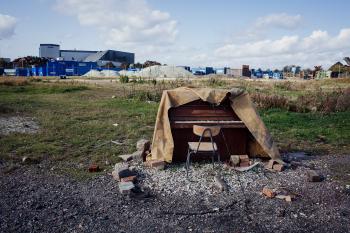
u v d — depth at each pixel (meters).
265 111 16.56
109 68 107.00
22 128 11.51
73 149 9.05
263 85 37.09
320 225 5.04
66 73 83.50
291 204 5.76
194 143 7.18
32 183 6.60
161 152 7.54
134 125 12.30
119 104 18.45
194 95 7.80
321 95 20.55
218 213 5.38
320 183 6.80
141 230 4.80
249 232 4.79
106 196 5.97
